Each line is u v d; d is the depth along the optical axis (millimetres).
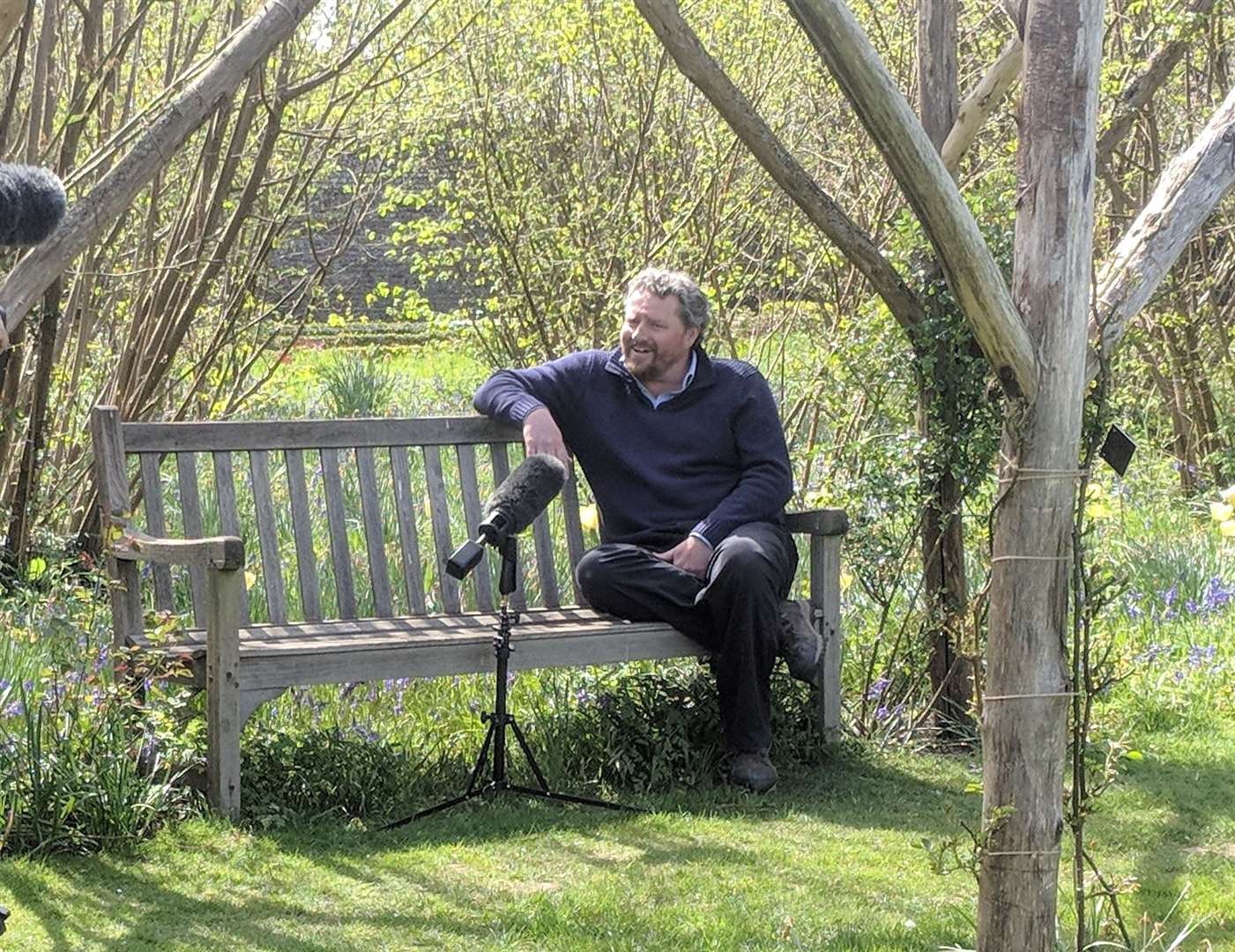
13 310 3713
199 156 6859
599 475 4953
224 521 4707
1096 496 4844
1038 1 2748
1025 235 2791
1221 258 9438
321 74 6566
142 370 6883
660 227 7824
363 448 4918
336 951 3346
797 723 5102
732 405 4910
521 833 4203
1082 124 2740
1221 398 10023
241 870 3834
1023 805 2850
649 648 4691
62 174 5660
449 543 5004
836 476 5633
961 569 5246
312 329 9086
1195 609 6664
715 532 4727
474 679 5398
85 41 5750
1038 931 2865
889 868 3998
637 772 4773
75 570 6789
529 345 7949
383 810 4371
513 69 7812
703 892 3768
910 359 5133
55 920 3461
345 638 4469
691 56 4820
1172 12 5848
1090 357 2992
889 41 7574
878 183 7344
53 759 4012
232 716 4148
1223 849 4238
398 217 9438
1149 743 5227
